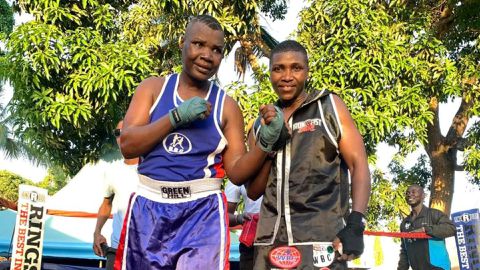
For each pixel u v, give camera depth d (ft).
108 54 25.40
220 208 8.31
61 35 25.08
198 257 7.98
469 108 33.73
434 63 29.32
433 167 38.40
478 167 33.71
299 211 8.43
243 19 28.55
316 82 25.94
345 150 8.51
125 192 14.28
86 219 22.56
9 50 24.80
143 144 7.99
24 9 27.02
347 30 26.58
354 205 8.07
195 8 27.14
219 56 8.48
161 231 8.09
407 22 30.68
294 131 8.66
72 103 24.71
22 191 14.92
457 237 21.39
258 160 8.19
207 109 7.84
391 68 26.37
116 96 24.90
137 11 28.22
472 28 33.40
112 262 14.16
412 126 27.09
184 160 8.19
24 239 14.82
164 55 29.99
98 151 28.30
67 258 22.30
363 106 26.27
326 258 8.20
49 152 28.27
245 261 12.36
